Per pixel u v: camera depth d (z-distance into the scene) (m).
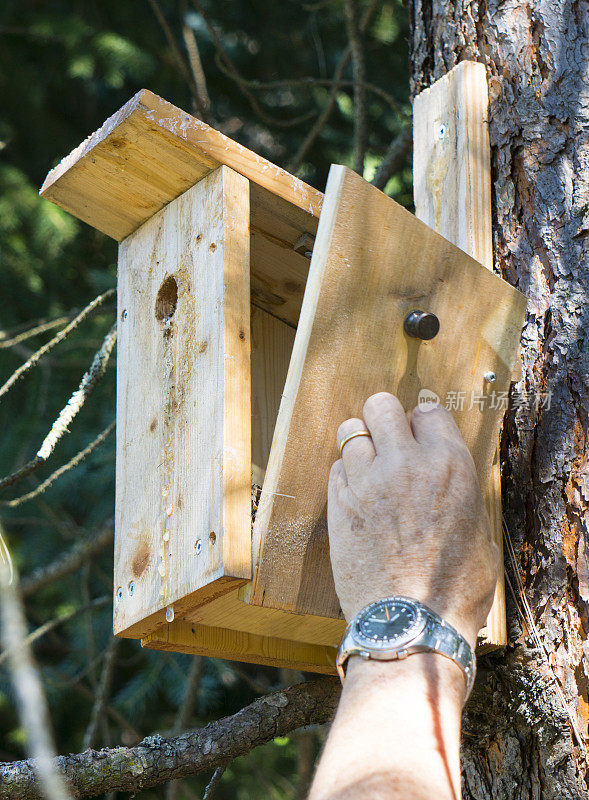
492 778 1.62
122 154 1.67
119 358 1.83
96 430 3.67
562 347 1.72
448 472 1.31
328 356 1.42
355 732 1.09
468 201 1.86
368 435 1.38
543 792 1.54
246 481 1.45
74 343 3.55
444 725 1.10
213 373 1.52
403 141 2.91
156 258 1.77
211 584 1.40
